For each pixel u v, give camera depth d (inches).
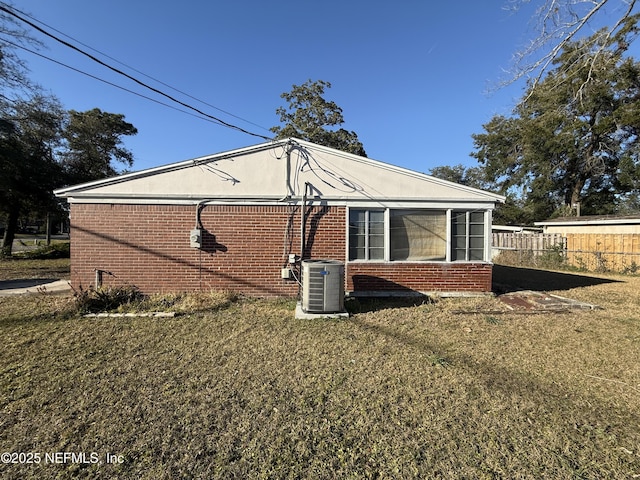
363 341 206.8
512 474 97.3
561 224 750.5
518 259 747.4
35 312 266.4
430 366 170.6
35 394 139.3
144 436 112.7
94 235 316.8
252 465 100.1
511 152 1104.2
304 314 261.1
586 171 956.0
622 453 106.7
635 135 844.6
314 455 104.7
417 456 104.6
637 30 261.7
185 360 176.6
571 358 183.0
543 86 301.7
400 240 339.0
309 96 1165.1
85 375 157.5
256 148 330.0
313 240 333.7
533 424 121.8
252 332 223.3
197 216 324.8
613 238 596.4
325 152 335.3
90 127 1079.0
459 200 336.2
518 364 174.7
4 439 110.5
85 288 316.2
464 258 341.1
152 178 321.4
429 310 284.0
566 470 99.1
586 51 280.1
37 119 775.1
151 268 321.7
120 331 223.6
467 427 119.6
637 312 283.3
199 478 95.0
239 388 146.3
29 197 808.9
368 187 336.2
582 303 305.1
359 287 335.0
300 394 141.7
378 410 129.9
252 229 329.1
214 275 327.0
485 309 287.4
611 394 144.2
